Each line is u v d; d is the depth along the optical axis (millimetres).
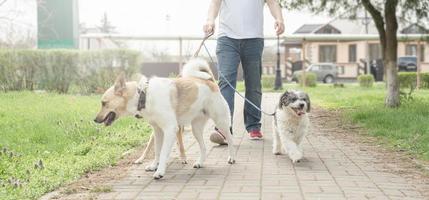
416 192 5449
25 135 8891
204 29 7930
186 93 6348
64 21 23906
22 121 10602
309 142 9016
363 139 9383
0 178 5973
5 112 12062
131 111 6137
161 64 43281
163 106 6113
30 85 19906
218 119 6816
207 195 5297
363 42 46406
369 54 47281
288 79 46219
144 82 6180
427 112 12477
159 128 6508
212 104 6707
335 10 15859
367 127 10820
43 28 23672
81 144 8234
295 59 52688
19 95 17188
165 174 6344
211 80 6805
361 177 6156
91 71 20203
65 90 20156
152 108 6105
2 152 7098
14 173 6176
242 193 5363
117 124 10664
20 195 5191
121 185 5785
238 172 6438
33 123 10211
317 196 5227
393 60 14922
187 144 8664
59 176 5977
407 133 9555
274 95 23969
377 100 18656
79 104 14641
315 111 15164
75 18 24156
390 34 14914
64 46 23906
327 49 49875
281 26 8438
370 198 5168
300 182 5867
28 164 6672
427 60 48531
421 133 9406
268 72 51062
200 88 6504
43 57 19797
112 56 20250
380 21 15391
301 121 7141
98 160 6926
